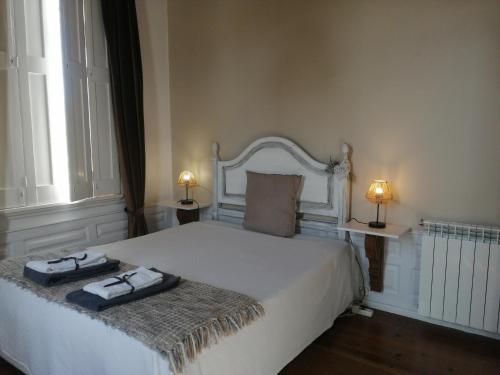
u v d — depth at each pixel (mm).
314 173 3072
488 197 2475
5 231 2867
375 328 2676
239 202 3525
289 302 2059
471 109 2484
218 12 3566
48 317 1814
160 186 4047
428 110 2631
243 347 1725
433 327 2686
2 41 2775
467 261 2439
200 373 1496
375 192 2666
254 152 3387
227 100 3609
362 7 2816
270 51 3297
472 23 2438
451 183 2592
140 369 1461
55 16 3107
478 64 2439
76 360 1710
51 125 3143
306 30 3090
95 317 1618
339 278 2658
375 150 2861
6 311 2078
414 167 2717
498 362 2283
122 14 3426
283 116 3277
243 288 2043
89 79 3316
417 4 2605
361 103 2887
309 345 2461
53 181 3164
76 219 3330
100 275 2137
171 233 3168
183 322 1577
